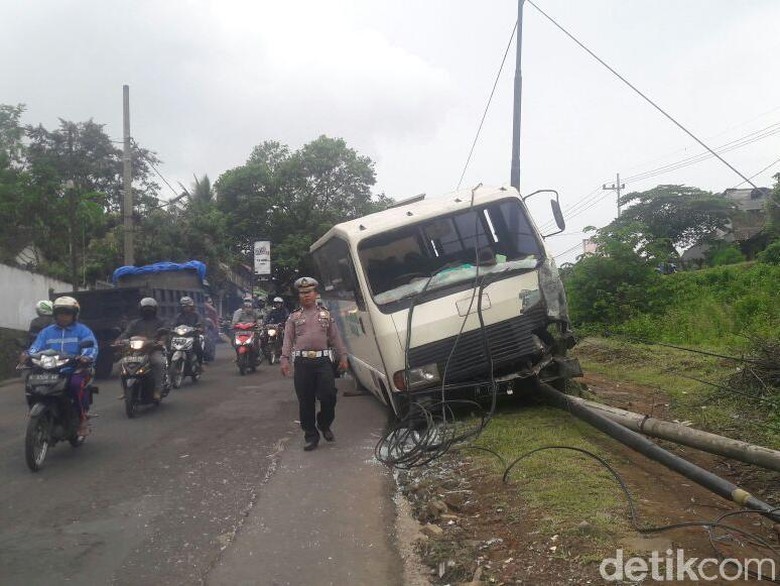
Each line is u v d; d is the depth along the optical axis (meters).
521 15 13.84
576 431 6.82
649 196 44.97
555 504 4.75
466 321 7.41
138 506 5.46
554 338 7.88
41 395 6.80
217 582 4.04
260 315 17.41
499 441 6.56
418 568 4.19
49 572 4.21
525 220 8.09
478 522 4.68
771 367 8.13
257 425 8.68
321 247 10.50
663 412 7.92
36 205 19.64
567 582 3.69
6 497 5.78
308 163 36.41
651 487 5.11
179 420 9.17
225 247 32.62
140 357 9.36
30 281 20.20
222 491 5.80
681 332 14.23
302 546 4.56
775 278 17.53
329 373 7.26
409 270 7.81
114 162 29.06
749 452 4.77
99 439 8.05
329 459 6.77
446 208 8.03
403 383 7.39
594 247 16.88
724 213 43.75
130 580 4.09
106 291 14.80
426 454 6.40
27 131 24.75
